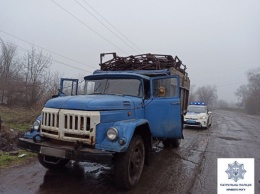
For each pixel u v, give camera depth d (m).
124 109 4.94
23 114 13.37
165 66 7.59
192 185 4.95
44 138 4.71
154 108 5.92
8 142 6.93
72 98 4.69
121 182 4.43
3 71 18.69
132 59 7.77
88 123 4.29
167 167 6.15
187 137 11.32
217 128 16.19
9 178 4.74
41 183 4.64
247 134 13.47
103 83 6.27
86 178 5.02
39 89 17.44
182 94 8.79
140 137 4.98
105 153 4.01
